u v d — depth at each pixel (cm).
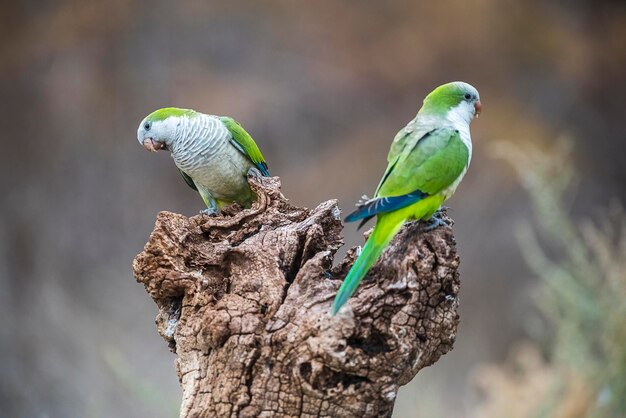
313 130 2081
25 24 2314
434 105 616
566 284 989
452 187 574
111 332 1528
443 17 2284
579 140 2155
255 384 504
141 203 1983
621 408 927
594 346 1027
